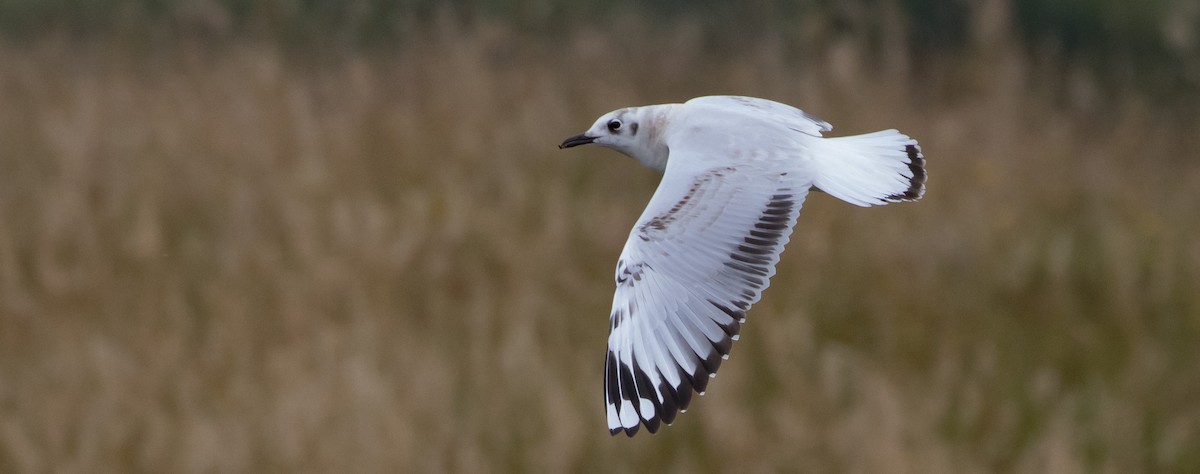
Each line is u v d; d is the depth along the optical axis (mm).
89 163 13547
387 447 8977
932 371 10344
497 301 11133
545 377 9930
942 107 15430
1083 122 16109
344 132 14078
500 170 13547
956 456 9227
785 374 10008
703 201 6543
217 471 9008
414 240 11430
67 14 19516
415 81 15617
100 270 11492
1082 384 10641
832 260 11688
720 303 6262
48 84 16703
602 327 10828
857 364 10453
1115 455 9586
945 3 17656
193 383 9922
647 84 16078
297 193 12930
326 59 16969
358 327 10383
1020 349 10945
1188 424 9844
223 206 13016
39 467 9242
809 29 16172
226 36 17375
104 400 9617
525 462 9328
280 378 9844
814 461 9109
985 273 11812
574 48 16516
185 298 11305
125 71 16922
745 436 9266
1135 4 19016
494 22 16922
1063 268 11758
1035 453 9203
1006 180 13531
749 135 6980
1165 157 15766
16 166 14203
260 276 11320
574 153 14094
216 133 14312
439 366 9945
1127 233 12641
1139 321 11227
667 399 6152
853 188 6781
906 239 12047
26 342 10734
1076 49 19000
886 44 15898
